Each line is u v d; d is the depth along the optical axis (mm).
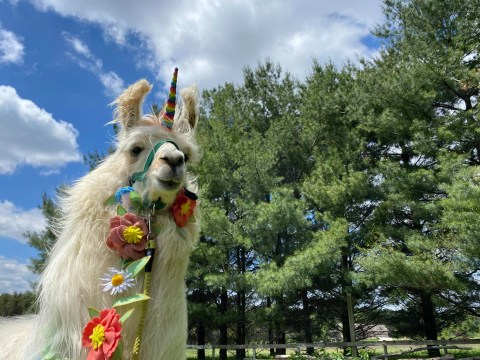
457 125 16375
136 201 2369
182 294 2363
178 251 2344
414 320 21125
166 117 2723
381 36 21188
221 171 21234
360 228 19234
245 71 28594
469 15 18047
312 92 22625
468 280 14859
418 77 17500
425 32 18406
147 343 2162
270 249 19672
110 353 1986
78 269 2227
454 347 15047
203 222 18547
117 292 2143
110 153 2895
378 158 21438
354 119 20453
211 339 26969
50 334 2213
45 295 2295
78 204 2418
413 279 14430
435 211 16047
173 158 2381
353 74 23203
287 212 18547
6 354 2572
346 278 18250
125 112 2713
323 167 19562
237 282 17891
